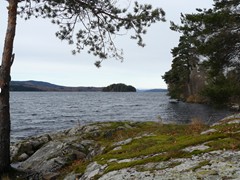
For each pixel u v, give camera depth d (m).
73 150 11.73
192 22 20.98
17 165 12.32
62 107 66.81
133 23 11.50
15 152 13.88
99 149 10.79
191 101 64.25
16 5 9.99
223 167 5.39
